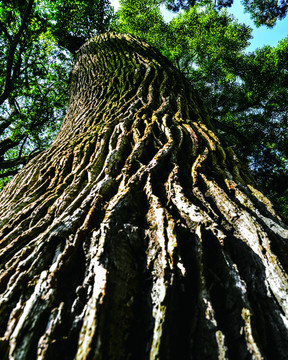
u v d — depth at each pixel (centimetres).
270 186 783
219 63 1003
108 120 269
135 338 83
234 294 95
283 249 118
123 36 685
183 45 1088
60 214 150
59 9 886
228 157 219
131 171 178
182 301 94
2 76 864
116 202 138
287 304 91
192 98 368
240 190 165
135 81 368
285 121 853
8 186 250
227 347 78
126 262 107
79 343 78
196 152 204
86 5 909
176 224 127
